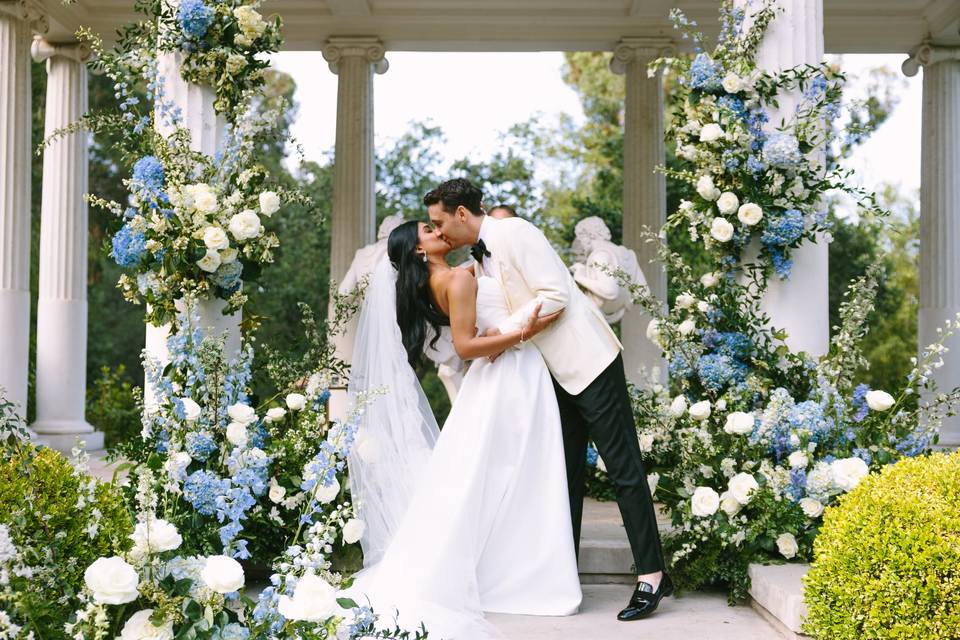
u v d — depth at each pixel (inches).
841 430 220.1
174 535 132.4
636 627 194.7
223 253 218.1
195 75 229.6
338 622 129.4
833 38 532.4
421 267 218.1
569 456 220.8
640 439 245.1
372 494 217.3
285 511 221.9
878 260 230.1
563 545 207.6
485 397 212.2
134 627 124.7
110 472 365.4
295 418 243.8
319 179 1032.2
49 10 482.9
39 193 928.3
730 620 200.2
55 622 131.6
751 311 243.0
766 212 236.8
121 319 1055.6
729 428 217.8
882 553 153.5
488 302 219.0
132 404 644.7
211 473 183.6
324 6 528.7
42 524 139.3
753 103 242.2
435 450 212.2
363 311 227.5
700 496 211.0
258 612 132.8
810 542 209.8
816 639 168.6
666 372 488.7
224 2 230.1
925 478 163.5
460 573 198.2
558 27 537.3
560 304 206.4
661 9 517.0
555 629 192.9
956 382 490.3
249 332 240.2
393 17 532.1
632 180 528.7
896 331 1052.5
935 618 148.1
